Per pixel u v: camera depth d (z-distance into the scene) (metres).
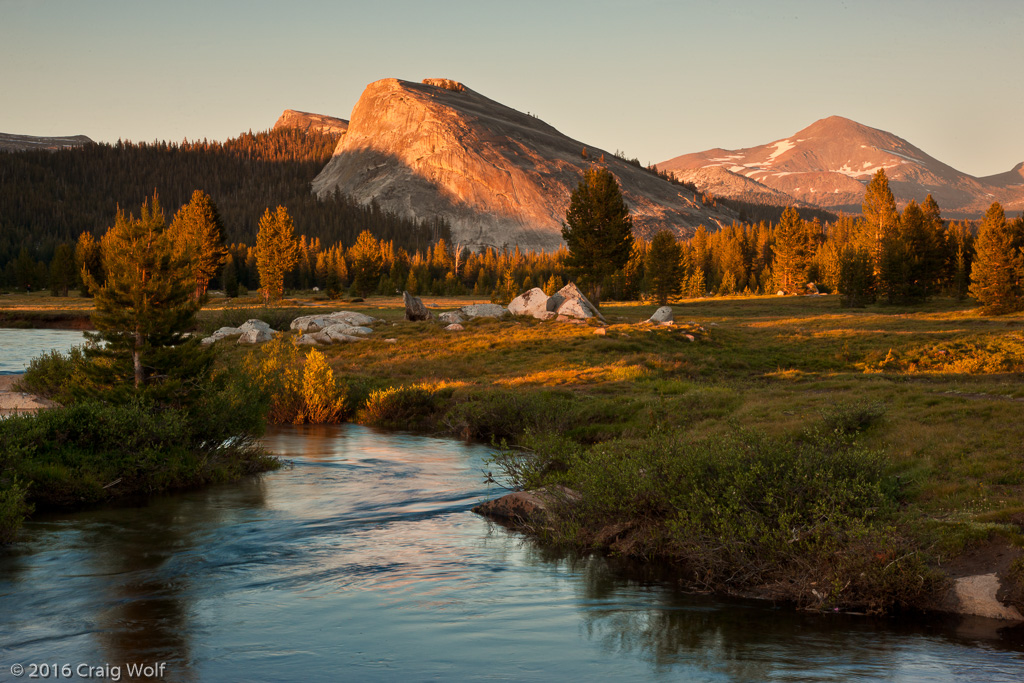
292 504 15.65
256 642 8.16
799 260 120.75
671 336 47.25
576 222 78.00
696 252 173.12
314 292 157.00
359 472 19.45
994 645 8.23
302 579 10.57
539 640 8.34
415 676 7.28
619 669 7.51
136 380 19.66
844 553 9.80
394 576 10.81
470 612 9.31
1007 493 12.52
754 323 62.88
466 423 26.98
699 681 7.19
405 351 45.47
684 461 12.39
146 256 19.62
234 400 20.12
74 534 12.89
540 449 17.45
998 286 65.50
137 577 10.55
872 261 99.12
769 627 8.88
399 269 163.12
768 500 10.96
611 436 23.50
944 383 28.83
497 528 13.95
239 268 170.12
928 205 108.81
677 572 11.32
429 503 15.95
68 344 59.78
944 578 9.52
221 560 11.47
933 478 13.82
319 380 30.98
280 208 110.38
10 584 10.16
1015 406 17.34
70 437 16.70
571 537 12.84
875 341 46.97
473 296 151.75
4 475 14.52
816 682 7.13
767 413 21.55
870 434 17.38
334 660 7.66
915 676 7.29
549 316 53.28
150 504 15.51
